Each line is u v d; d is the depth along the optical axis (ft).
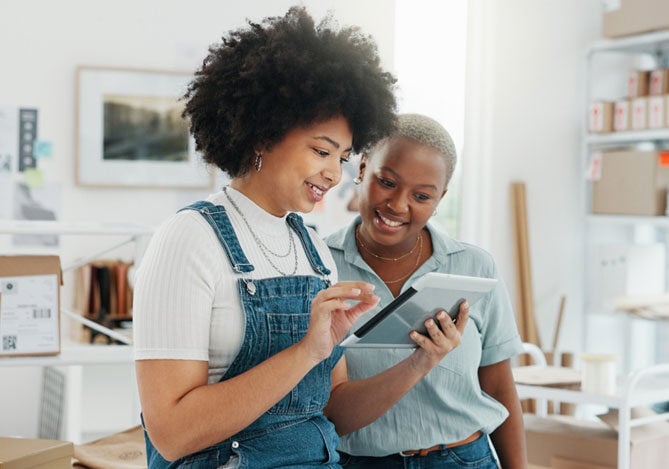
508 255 15.75
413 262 6.79
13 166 14.10
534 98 15.88
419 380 6.09
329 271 5.68
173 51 14.66
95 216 14.49
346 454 6.62
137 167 14.56
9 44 14.01
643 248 15.69
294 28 5.25
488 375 7.16
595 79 16.19
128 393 14.05
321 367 5.46
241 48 5.29
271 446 5.15
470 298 5.78
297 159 5.16
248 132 5.16
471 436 6.73
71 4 14.23
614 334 16.65
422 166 6.32
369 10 15.35
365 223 6.57
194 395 4.76
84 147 14.34
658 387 10.72
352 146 5.59
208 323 4.94
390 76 5.66
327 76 5.12
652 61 16.70
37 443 6.86
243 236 5.23
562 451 10.25
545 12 15.90
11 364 8.63
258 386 4.80
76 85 14.26
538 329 15.92
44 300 8.88
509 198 15.74
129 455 7.94
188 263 4.90
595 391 10.23
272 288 5.18
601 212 15.42
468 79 15.69
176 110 14.64
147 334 4.85
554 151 15.99
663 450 10.28
